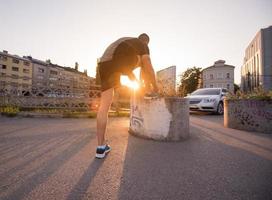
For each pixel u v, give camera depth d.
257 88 5.02
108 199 1.37
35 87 7.29
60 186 1.54
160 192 1.49
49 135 3.36
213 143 3.13
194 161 2.21
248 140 3.40
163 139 3.20
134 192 1.48
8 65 46.09
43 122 4.94
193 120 6.41
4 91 7.12
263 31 44.53
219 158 2.34
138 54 2.39
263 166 2.09
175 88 3.64
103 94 2.34
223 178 1.77
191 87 51.88
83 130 3.92
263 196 1.45
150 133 3.27
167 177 1.76
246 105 4.49
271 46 43.38
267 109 4.21
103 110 2.29
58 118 5.97
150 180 1.70
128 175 1.79
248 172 1.92
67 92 7.68
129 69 2.42
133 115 3.63
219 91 9.28
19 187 1.50
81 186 1.55
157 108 3.24
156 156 2.37
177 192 1.50
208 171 1.93
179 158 2.31
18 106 7.11
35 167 1.91
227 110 4.92
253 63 51.62
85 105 7.89
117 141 3.10
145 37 2.68
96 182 1.63
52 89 7.48
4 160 2.09
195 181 1.70
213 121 6.21
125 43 2.36
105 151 2.37
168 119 3.21
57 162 2.06
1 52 44.25
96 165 2.01
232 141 3.30
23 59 49.44
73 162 2.07
